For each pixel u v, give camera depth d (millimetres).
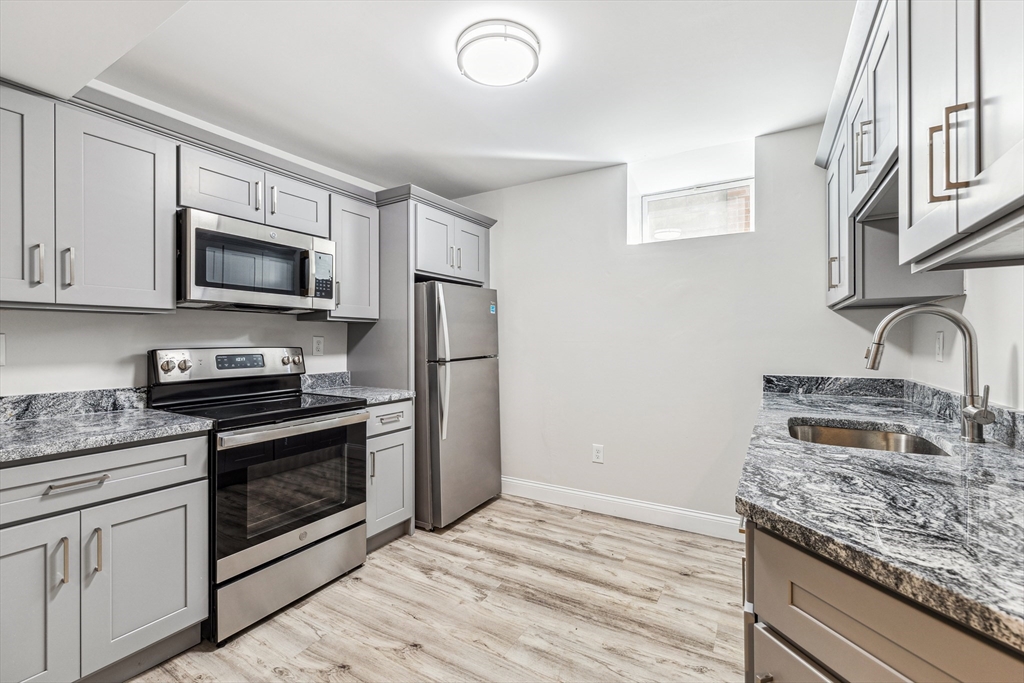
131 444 1565
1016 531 706
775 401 2293
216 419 1805
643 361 3061
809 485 933
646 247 3055
